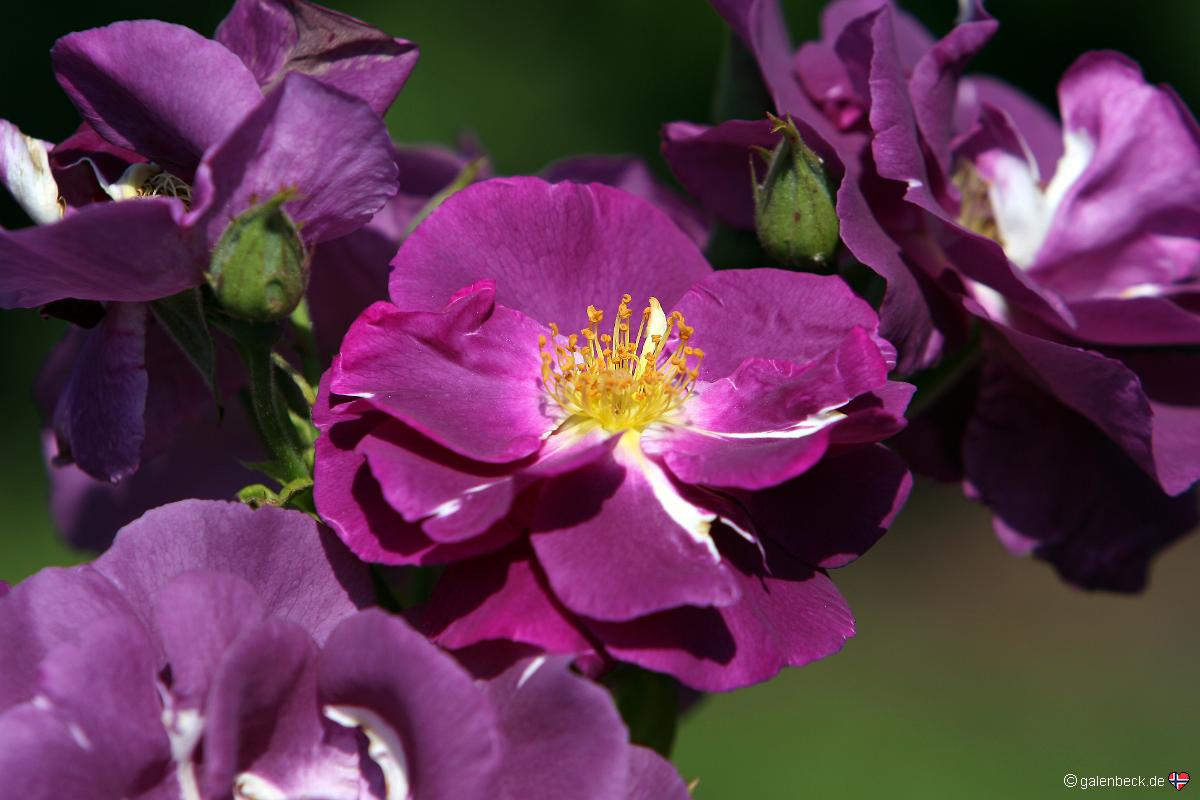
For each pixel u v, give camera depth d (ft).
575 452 1.27
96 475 1.32
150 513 1.24
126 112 1.28
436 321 1.28
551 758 1.18
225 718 1.18
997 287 1.37
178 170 1.30
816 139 1.36
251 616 1.22
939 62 1.37
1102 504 1.44
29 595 1.21
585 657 1.20
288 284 1.26
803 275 1.31
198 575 1.21
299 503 1.30
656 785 1.20
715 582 1.20
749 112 1.44
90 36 1.25
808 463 1.21
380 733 1.21
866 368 1.25
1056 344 1.35
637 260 1.33
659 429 1.29
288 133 1.24
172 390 1.38
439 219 1.31
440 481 1.23
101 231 1.23
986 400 1.43
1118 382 1.34
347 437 1.25
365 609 1.21
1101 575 1.44
